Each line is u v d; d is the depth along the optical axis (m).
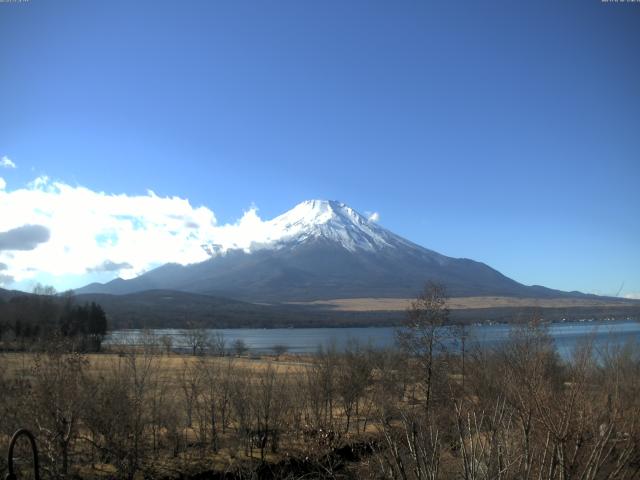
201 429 31.84
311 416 35.84
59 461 23.28
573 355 13.46
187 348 93.38
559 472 10.48
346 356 47.44
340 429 33.06
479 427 11.84
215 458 29.22
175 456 28.84
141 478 26.02
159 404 30.06
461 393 23.00
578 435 10.31
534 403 10.95
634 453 10.91
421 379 35.22
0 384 22.34
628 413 11.48
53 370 23.44
